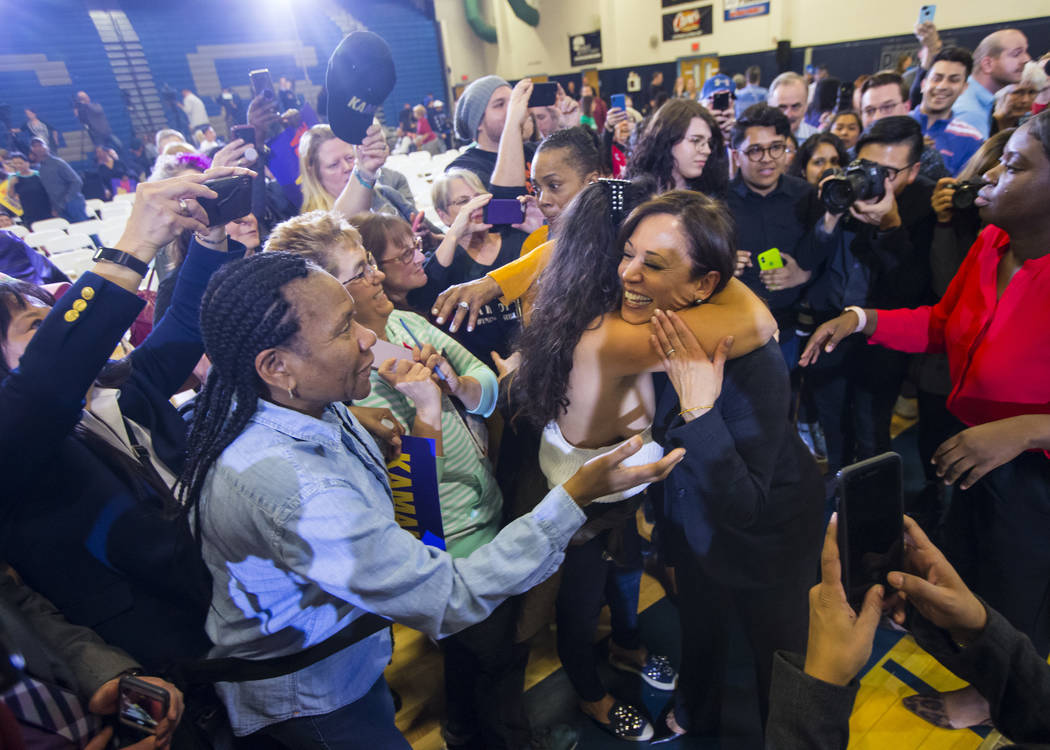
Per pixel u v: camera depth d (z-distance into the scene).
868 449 2.21
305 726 1.01
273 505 0.79
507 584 0.83
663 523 1.22
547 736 1.58
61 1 11.73
